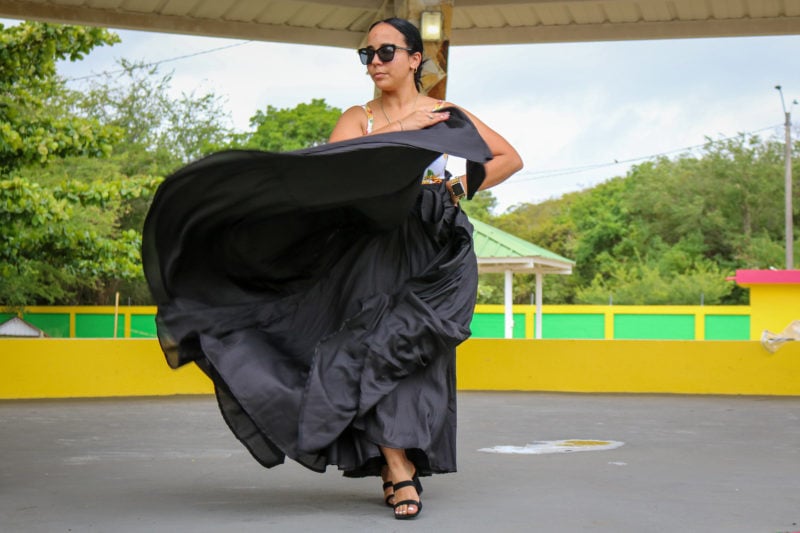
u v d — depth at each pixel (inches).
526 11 404.8
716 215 1578.5
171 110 1480.1
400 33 145.9
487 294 1526.8
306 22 410.9
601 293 1460.4
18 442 233.3
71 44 505.7
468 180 140.1
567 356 384.5
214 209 132.0
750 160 1615.4
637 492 160.6
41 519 137.1
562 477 177.8
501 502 150.6
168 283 133.4
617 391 380.2
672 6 400.2
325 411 127.9
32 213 472.4
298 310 140.5
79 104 1428.4
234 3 391.5
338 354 131.6
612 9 402.6
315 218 139.5
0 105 483.5
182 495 158.4
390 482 145.6
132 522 134.7
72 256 516.7
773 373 372.5
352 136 146.6
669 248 1595.7
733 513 141.3
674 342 378.3
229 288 139.0
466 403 336.2
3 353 350.6
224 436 245.1
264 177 129.2
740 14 406.3
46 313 1026.7
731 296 1470.2
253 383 128.6
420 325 131.6
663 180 1638.8
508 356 387.5
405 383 134.4
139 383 365.4
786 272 767.1
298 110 1576.0
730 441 235.9
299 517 138.0
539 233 1813.5
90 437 242.7
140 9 398.6
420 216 141.5
